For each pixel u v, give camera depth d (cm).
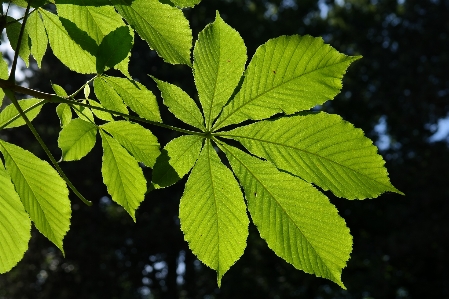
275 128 86
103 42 91
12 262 90
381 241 834
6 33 96
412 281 878
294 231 87
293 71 85
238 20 870
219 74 87
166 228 829
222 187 89
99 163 795
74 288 829
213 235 89
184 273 933
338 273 86
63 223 91
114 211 848
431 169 852
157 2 87
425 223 811
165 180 90
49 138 783
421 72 955
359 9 1048
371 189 85
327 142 85
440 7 1005
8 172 90
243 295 807
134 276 897
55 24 96
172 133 690
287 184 87
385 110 960
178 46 88
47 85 743
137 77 712
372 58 1001
